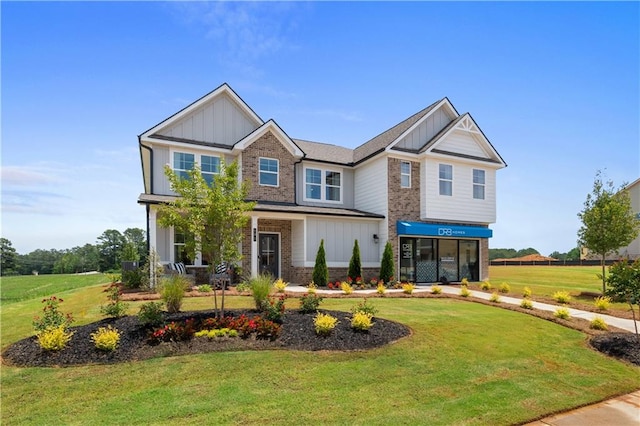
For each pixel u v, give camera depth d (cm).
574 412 714
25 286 3572
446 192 2619
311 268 2255
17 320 1237
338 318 1159
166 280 1345
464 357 941
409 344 988
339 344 948
